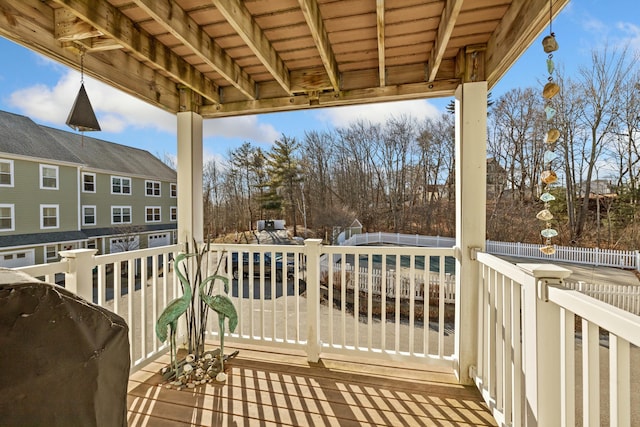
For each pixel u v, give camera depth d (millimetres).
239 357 2539
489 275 1871
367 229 18266
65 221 12203
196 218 2854
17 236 10672
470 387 2131
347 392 2066
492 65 2070
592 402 942
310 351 2486
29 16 1705
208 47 2123
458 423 1765
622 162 11383
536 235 13195
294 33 2111
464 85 2211
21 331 670
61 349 718
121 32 1858
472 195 2188
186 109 2811
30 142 11523
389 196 18078
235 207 19234
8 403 636
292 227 18703
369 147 18250
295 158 18734
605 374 3346
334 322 5457
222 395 2033
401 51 2316
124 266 11258
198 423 1764
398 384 2162
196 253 2465
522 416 1484
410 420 1791
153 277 2467
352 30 2064
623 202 11391
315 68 2609
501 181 14602
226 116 3062
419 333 5051
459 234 2262
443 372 2324
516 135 14102
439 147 17094
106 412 789
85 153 14062
